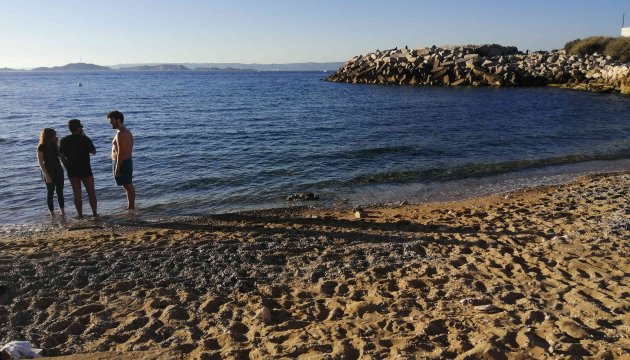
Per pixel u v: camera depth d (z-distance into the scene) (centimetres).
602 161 1500
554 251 658
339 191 1150
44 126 2433
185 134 2023
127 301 506
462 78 5622
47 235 808
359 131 2091
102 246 716
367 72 6694
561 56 5641
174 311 478
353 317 472
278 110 3102
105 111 3262
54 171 899
